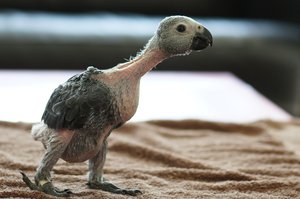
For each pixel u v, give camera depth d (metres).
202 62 2.33
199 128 1.22
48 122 0.80
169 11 2.76
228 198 0.85
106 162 0.99
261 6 2.78
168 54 0.81
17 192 0.80
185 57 2.30
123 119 0.81
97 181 0.85
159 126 1.21
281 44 2.47
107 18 2.53
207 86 2.05
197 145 1.11
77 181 0.89
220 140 1.15
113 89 0.79
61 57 2.21
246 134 1.20
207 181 0.94
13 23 2.30
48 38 2.23
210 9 2.82
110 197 0.82
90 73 0.80
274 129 1.25
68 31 2.29
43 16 2.45
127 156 1.04
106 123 0.80
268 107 1.84
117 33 2.32
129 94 0.80
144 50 0.82
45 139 0.80
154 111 1.78
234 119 1.71
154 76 2.19
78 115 0.78
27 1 2.56
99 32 2.31
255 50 2.42
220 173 0.95
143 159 1.02
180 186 0.90
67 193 0.81
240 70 2.38
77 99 0.78
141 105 1.82
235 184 0.90
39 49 2.19
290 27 2.60
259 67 2.39
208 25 2.60
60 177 0.89
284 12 2.67
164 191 0.87
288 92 2.34
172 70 2.29
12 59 2.17
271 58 2.40
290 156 1.06
